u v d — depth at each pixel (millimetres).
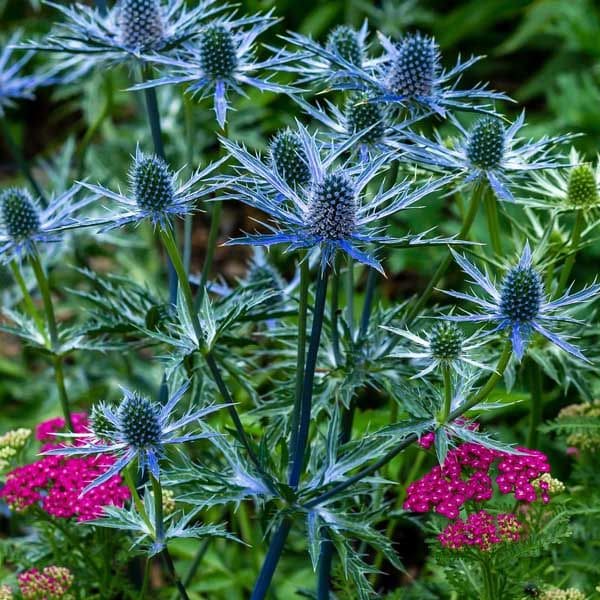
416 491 998
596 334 1106
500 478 998
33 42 1042
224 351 1077
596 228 1109
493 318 935
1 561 1107
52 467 1049
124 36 1059
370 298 1055
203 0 1078
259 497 983
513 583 1015
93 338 1089
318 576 1059
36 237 1046
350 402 1062
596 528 1069
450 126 1450
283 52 1031
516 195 1287
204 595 1237
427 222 1450
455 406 967
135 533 1059
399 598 1068
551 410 1274
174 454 1071
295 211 947
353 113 1015
